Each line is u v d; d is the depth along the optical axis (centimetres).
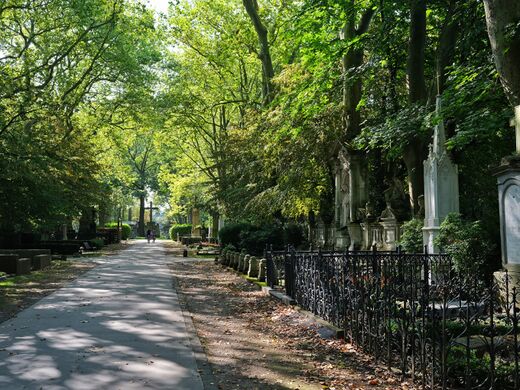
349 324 845
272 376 676
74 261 2995
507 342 648
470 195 1942
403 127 1672
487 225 1295
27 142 2400
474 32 1681
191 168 5091
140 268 2483
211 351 817
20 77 2495
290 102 2181
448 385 581
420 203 1675
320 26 2136
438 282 1081
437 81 1781
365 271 941
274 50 3678
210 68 4041
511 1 1063
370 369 693
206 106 4003
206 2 3650
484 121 1449
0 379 632
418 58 1839
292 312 1141
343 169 2481
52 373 659
